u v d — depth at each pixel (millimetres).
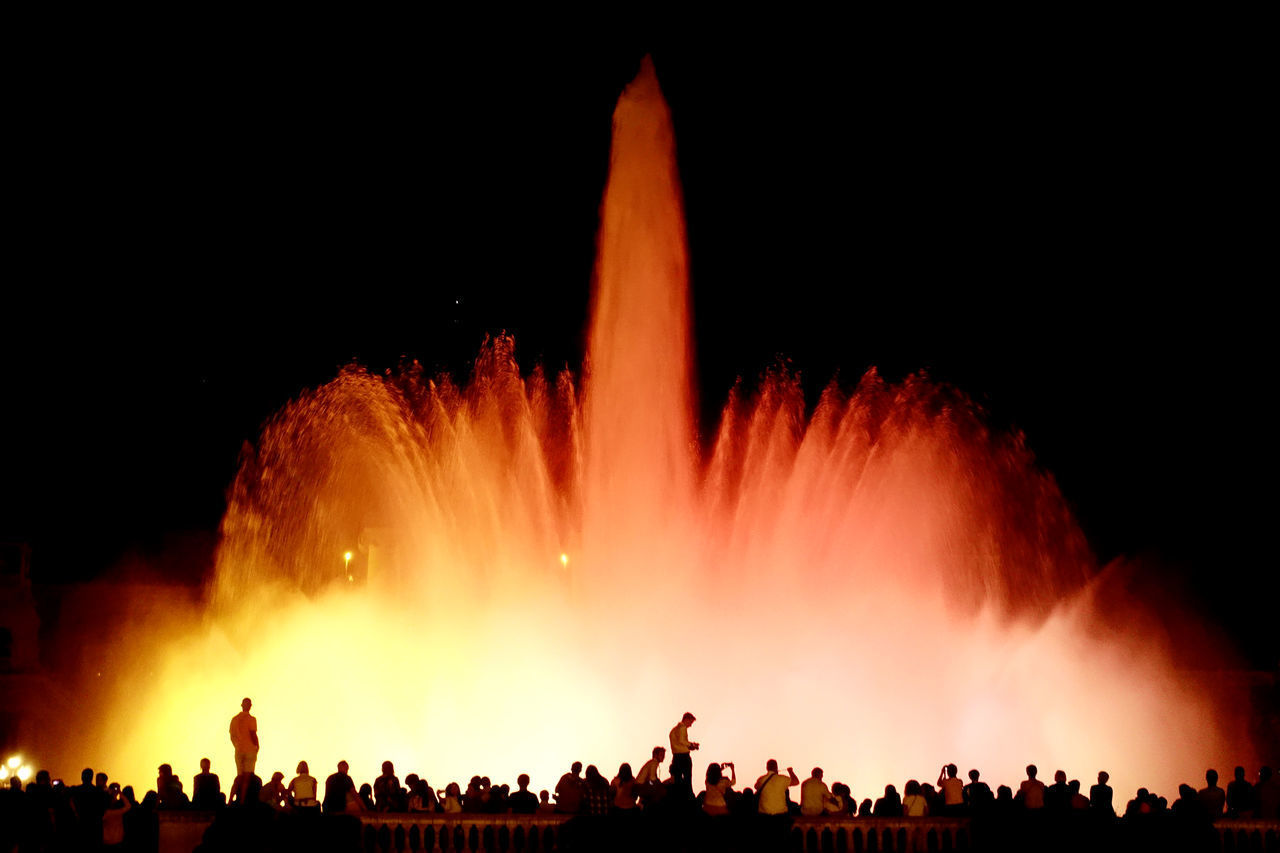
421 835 27047
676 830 27078
